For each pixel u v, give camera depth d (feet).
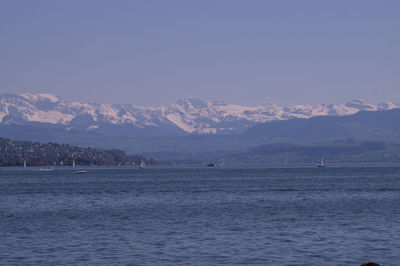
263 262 299.17
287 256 312.50
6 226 436.76
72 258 310.45
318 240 359.25
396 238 363.97
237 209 558.15
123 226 432.25
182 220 467.93
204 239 367.45
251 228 416.26
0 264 297.12
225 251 326.85
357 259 304.50
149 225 436.76
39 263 298.97
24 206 610.65
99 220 472.03
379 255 313.73
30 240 368.48
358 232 390.42
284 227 419.74
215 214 513.04
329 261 300.40
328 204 604.49
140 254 320.09
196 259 306.55
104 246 344.69
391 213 507.30
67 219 481.87
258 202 639.76
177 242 357.00
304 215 497.87
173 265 293.64
